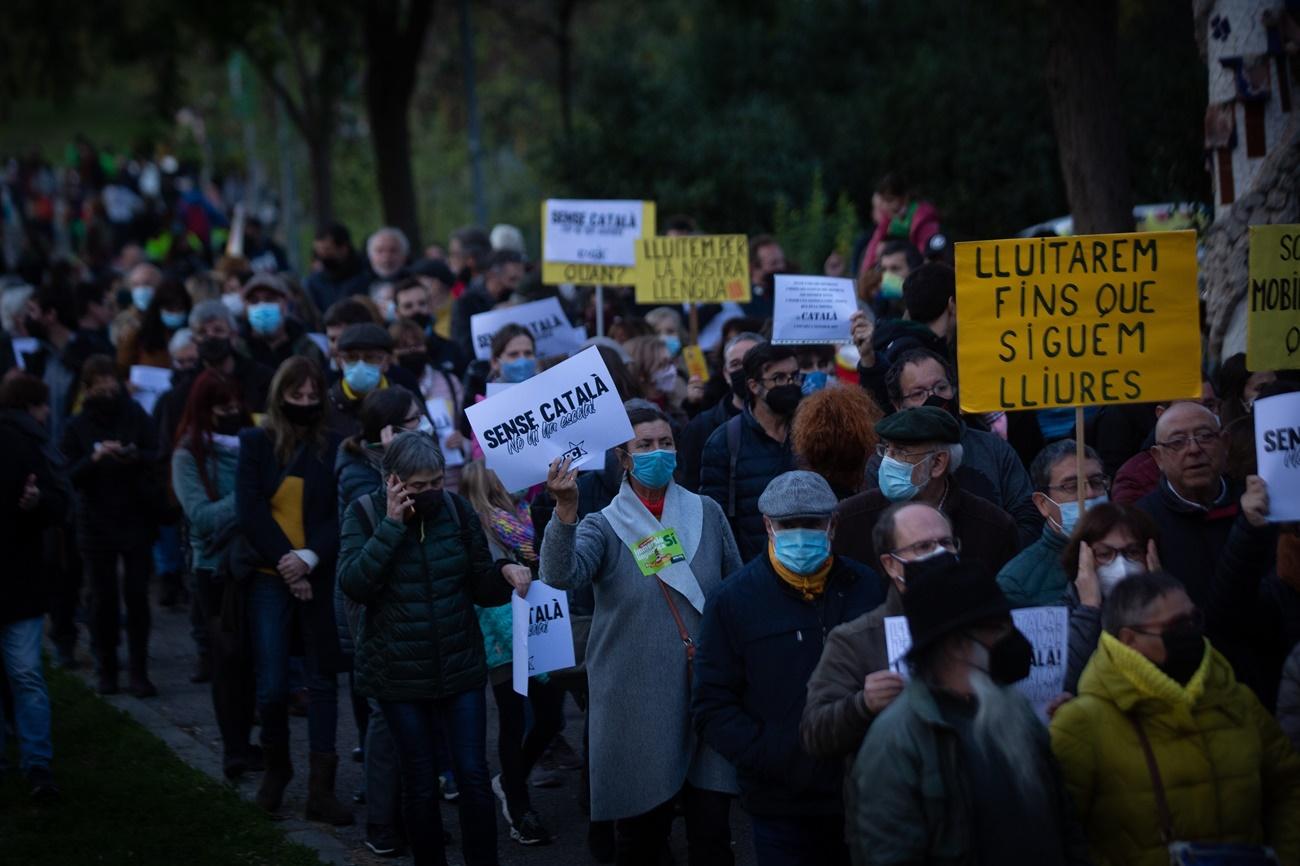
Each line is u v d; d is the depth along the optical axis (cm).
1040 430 2395
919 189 5862
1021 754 1216
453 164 9531
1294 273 1762
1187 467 1683
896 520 1413
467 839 1859
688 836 1756
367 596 1864
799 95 7081
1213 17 2547
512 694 2142
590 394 1808
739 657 1596
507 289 3762
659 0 9281
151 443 2939
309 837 2152
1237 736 1308
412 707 1880
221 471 2505
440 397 3067
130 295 4550
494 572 1911
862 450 1908
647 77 7038
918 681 1249
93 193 10388
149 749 2533
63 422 3753
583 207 3353
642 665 1764
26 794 2286
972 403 1736
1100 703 1316
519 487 1819
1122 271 1730
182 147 11244
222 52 6769
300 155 10462
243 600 2272
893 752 1228
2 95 8150
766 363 2119
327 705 2233
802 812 1547
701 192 6272
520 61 9919
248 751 2395
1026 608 1559
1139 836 1295
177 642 3347
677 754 1747
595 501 2150
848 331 2688
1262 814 1358
